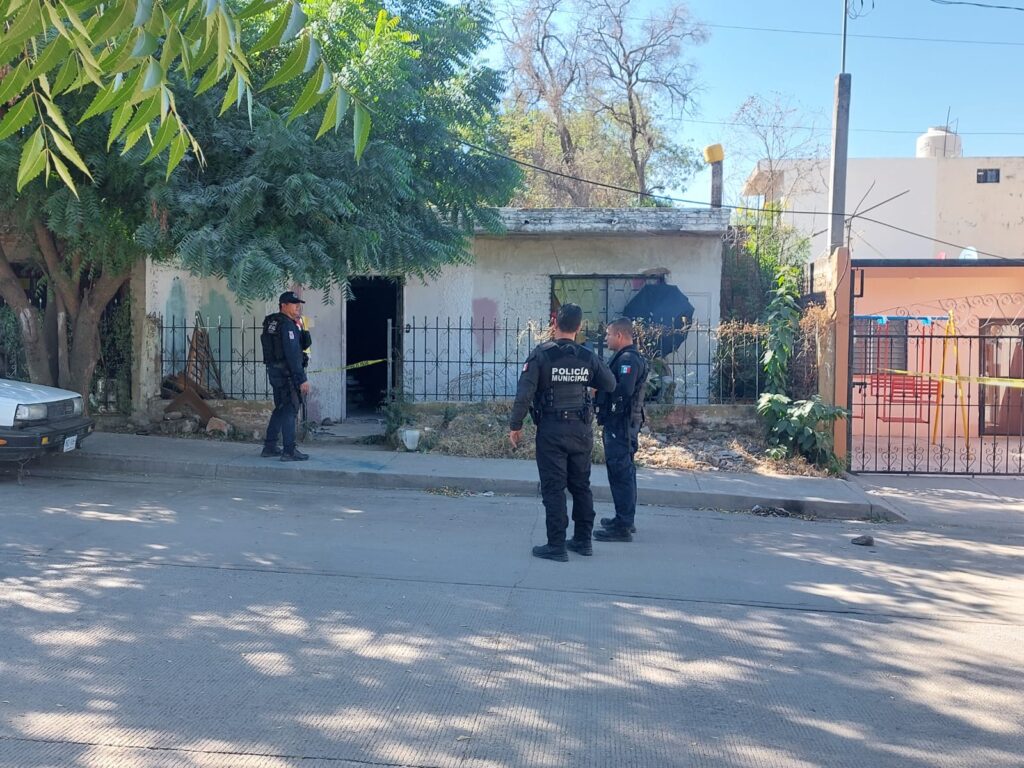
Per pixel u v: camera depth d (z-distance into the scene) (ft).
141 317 40.42
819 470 35.88
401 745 12.71
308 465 33.53
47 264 36.24
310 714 13.55
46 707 13.47
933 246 66.69
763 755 12.76
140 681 14.51
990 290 50.01
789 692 14.98
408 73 32.48
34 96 9.98
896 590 21.34
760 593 20.67
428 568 21.70
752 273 48.67
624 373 25.05
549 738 13.08
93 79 9.24
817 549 25.45
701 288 47.03
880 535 27.86
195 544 23.02
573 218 45.57
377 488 32.37
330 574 20.84
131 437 37.88
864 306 50.83
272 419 34.50
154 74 8.42
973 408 49.96
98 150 29.71
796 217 68.74
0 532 23.31
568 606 19.13
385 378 50.88
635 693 14.75
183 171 30.66
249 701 13.92
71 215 29.66
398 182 32.45
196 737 12.71
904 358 49.88
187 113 30.55
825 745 13.12
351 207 31.24
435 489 32.24
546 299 47.19
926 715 14.23
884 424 50.11
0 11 8.30
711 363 43.75
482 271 47.24
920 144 75.77
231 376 42.55
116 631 16.66
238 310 44.78
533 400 23.15
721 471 35.55
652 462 36.27
